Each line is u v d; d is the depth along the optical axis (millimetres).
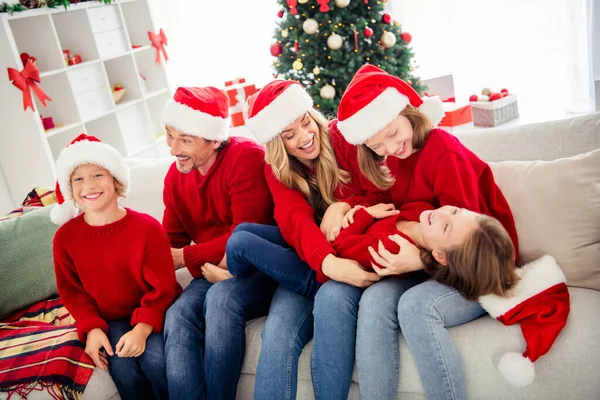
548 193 1653
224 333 1720
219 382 1697
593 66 3705
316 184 1972
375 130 1665
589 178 1607
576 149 1819
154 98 4621
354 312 1612
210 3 4672
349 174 1963
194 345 1781
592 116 1846
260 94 1896
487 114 3697
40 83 3707
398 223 1748
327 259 1702
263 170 2025
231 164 2010
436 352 1444
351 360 1570
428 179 1754
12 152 3521
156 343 1807
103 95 3951
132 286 1896
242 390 1789
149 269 1872
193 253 2012
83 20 3803
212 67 4844
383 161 1883
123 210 1934
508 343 1458
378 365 1495
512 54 4375
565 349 1395
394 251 1669
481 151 1971
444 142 1711
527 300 1492
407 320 1495
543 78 4375
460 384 1434
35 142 3430
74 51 3902
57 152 3838
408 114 1706
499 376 1435
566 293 1516
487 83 4496
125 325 1878
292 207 1864
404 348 1551
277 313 1702
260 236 1886
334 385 1547
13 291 2121
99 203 1840
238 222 1999
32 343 1853
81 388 1716
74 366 1738
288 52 3359
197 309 1866
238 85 4203
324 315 1602
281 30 3346
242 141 2076
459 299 1540
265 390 1592
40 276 2160
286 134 1852
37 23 3557
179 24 4754
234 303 1766
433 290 1540
